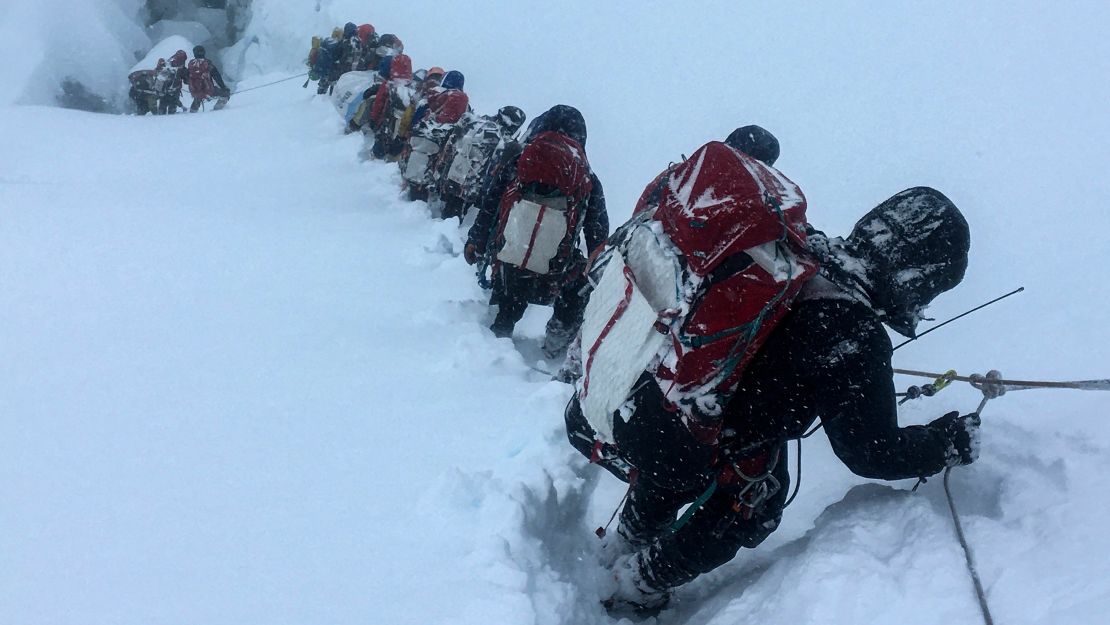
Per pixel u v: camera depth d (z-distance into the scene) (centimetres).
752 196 228
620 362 248
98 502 285
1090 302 409
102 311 486
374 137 1242
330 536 273
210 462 317
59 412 351
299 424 354
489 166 527
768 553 316
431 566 258
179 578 247
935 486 294
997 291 451
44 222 694
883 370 240
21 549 255
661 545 279
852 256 241
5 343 427
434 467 322
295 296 537
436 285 584
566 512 327
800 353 238
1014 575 223
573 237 464
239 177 1068
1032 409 325
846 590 238
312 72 2033
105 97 2422
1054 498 259
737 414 250
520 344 546
